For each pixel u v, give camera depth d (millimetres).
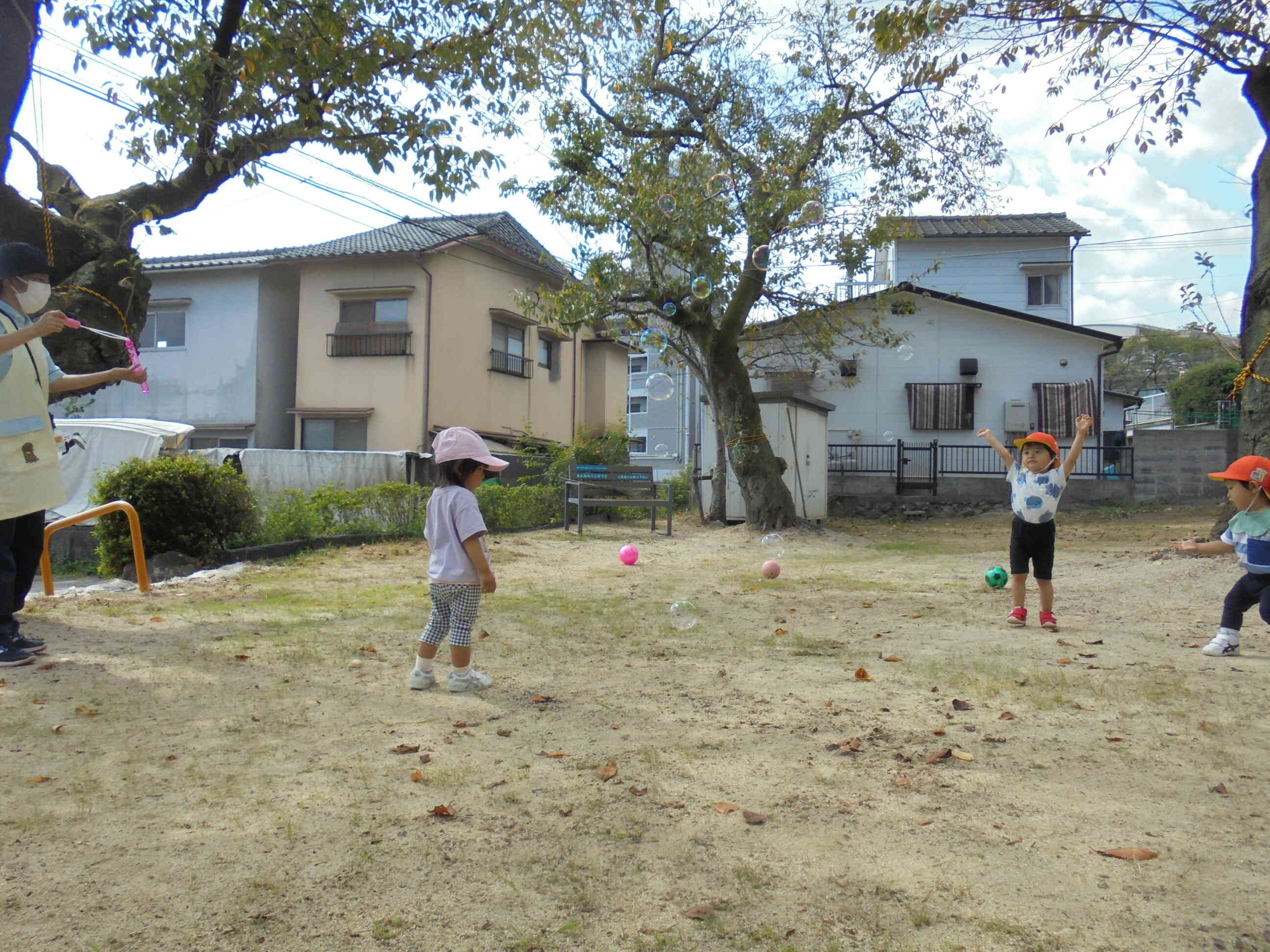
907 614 5621
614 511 13977
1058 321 20875
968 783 2525
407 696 3469
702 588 6867
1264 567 4168
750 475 12242
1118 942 1675
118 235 5922
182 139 6359
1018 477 5266
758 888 1890
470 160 7211
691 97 12164
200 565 7723
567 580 7238
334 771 2588
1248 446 7594
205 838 2111
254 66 6305
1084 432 5121
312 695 3438
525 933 1703
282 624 4922
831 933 1709
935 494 17359
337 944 1656
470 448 3650
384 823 2213
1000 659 4258
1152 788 2480
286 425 20047
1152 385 43688
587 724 3111
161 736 2896
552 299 12227
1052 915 1776
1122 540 11352
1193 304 7695
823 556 9594
